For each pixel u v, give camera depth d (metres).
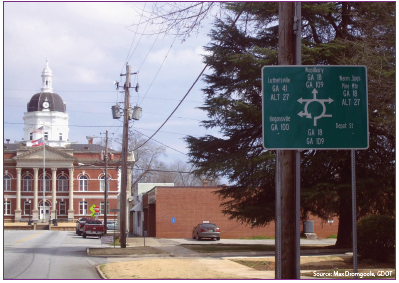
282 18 10.08
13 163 78.06
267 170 21.89
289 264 9.41
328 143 9.15
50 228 67.00
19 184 77.19
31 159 77.56
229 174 23.33
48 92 102.69
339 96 9.27
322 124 9.20
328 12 21.91
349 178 21.55
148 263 17.70
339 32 22.64
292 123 9.20
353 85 9.30
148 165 77.75
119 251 23.88
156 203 41.56
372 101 15.36
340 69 9.34
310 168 21.33
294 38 10.02
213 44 24.17
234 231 41.44
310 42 21.92
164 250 24.81
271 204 22.80
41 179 78.56
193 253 22.91
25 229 67.94
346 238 23.80
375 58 14.47
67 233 53.88
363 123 9.22
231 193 24.58
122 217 27.27
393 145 20.23
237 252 22.34
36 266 17.33
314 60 21.09
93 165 78.25
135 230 57.53
